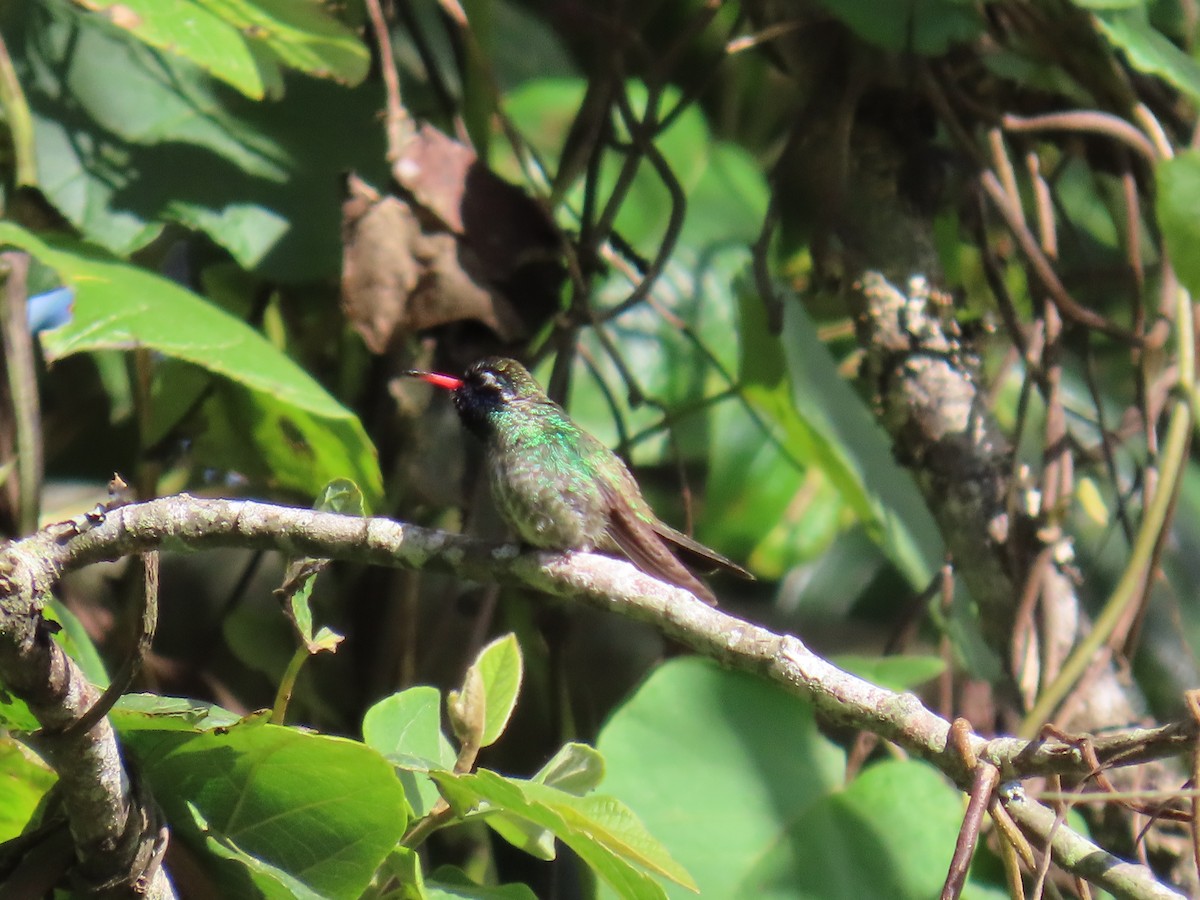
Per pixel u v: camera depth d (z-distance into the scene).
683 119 11.23
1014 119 8.70
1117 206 10.30
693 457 10.71
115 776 4.62
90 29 8.34
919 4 8.00
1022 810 4.75
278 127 8.52
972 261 10.97
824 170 8.80
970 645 8.52
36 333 9.45
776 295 9.31
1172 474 7.93
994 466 8.30
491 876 8.90
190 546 5.32
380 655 8.75
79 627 6.53
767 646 5.11
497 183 7.97
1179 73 8.21
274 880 4.77
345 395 9.04
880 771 7.11
